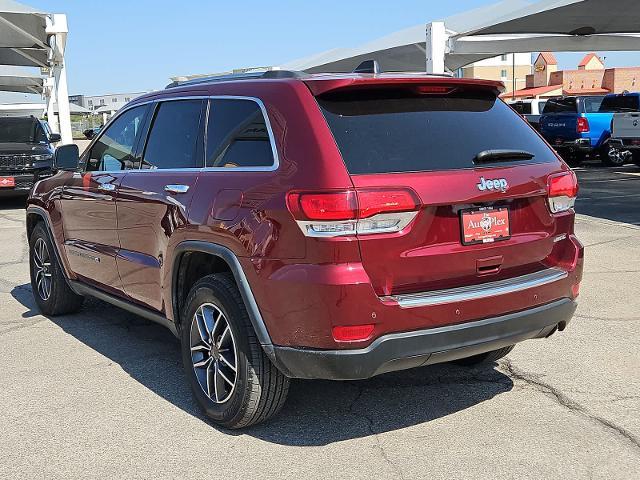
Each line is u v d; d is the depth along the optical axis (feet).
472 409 13.16
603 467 10.87
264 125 11.82
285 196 10.78
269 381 11.72
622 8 44.57
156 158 14.70
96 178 16.70
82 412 13.43
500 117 12.82
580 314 18.95
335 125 11.07
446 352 10.98
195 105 13.88
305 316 10.57
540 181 12.18
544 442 11.75
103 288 17.20
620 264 24.79
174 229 13.15
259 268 11.09
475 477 10.68
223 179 12.25
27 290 24.03
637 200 41.01
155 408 13.56
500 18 47.14
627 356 15.71
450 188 10.99
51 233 19.26
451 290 11.13
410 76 11.78
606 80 240.94
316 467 11.11
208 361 12.75
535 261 12.32
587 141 65.82
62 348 17.38
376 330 10.47
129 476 10.97
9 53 71.31
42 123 53.88
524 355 15.98
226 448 11.84
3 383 14.99
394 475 10.80
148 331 18.79
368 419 12.85
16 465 11.40
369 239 10.41
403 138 11.30
